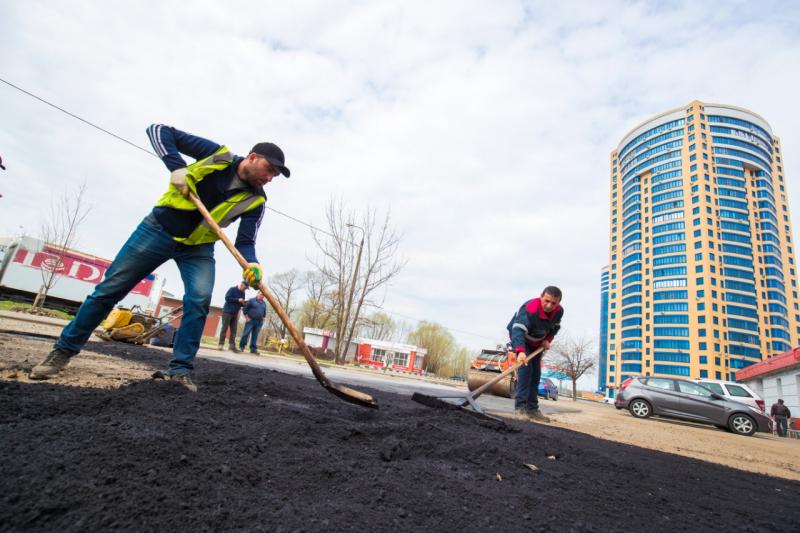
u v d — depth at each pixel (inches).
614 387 2874.0
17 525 37.5
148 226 107.3
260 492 53.7
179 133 115.1
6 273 660.7
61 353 103.6
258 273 112.6
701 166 3499.0
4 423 60.3
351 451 78.2
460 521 55.2
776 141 3924.7
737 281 3270.2
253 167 115.5
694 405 446.3
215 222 111.6
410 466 75.4
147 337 275.0
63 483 45.1
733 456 196.7
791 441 490.6
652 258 3649.1
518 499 67.8
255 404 98.4
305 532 44.8
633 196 3986.2
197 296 111.1
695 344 3176.7
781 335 3235.7
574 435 171.9
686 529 66.2
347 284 890.1
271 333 1662.2
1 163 220.4
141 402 84.1
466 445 95.4
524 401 222.8
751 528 71.4
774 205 3659.0
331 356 1270.9
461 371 3075.8
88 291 730.2
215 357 289.9
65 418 67.2
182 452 59.4
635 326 3659.0
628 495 81.0
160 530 40.9
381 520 51.4
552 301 208.8
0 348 137.8
